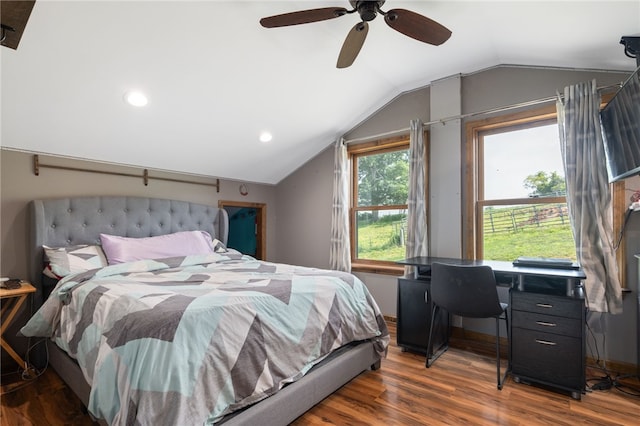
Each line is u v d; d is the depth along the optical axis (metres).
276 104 3.10
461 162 3.12
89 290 1.87
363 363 2.25
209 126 3.08
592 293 2.23
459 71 3.09
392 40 2.55
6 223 2.53
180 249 3.09
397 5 2.10
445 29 1.83
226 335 1.45
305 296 1.96
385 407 1.92
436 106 3.27
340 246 3.80
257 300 1.69
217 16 2.09
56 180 2.79
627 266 2.33
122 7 1.87
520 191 2.91
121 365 1.28
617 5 1.71
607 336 2.40
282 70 2.70
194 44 2.23
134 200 3.18
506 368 2.45
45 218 2.62
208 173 3.85
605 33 2.00
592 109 2.31
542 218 2.79
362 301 2.35
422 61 2.89
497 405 1.94
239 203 4.24
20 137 2.50
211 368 1.35
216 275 2.37
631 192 2.32
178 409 1.19
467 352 2.76
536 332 2.17
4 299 2.43
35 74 2.09
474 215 3.06
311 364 1.86
